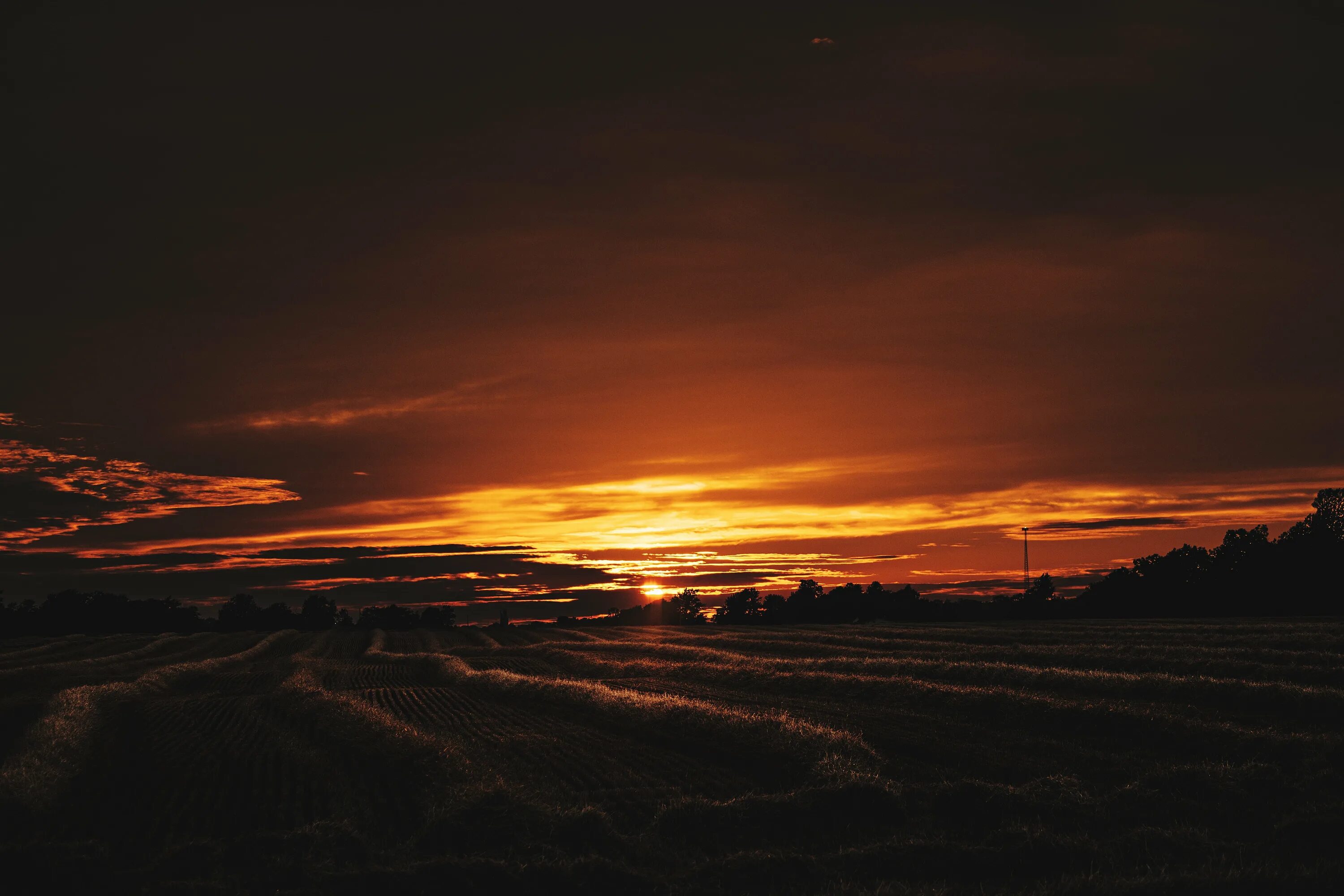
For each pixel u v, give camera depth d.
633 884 13.45
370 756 23.88
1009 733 23.91
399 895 13.35
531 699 37.84
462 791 18.06
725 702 33.09
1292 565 106.81
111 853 16.45
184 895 13.48
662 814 16.64
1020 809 16.08
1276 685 26.08
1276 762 18.53
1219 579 117.06
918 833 15.59
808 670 42.56
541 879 13.64
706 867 13.86
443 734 27.62
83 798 20.77
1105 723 23.17
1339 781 16.53
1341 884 11.15
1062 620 91.56
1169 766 19.42
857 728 25.42
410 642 105.56
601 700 32.75
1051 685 31.97
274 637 112.75
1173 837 14.24
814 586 186.38
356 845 15.69
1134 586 127.06
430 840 15.92
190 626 195.38
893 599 166.12
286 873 14.21
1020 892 12.28
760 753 22.23
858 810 16.45
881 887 12.31
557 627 136.25
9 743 29.84
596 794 19.08
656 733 26.23
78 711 33.28
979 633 64.94
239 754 25.81
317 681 51.59
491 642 100.25
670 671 46.78
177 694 47.81
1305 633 49.47
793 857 13.91
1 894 13.99
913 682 32.12
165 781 22.38
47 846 15.69
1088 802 16.20
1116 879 12.03
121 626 179.75
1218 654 38.84
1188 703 26.81
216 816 18.88
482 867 13.92
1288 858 13.21
